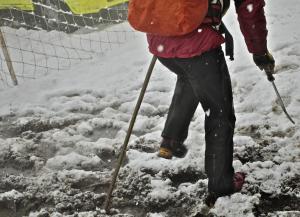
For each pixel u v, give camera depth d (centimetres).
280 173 511
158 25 441
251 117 583
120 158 493
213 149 468
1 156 571
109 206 500
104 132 600
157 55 463
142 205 504
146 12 441
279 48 691
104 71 708
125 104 635
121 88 669
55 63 792
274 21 758
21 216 507
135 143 571
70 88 679
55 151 578
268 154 538
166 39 454
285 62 658
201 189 506
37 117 630
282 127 564
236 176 493
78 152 573
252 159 535
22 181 539
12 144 586
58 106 647
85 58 792
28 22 946
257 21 450
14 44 886
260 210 483
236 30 752
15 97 675
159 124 599
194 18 434
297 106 588
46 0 935
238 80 641
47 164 559
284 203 489
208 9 445
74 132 600
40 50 850
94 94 667
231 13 805
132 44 774
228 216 475
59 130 608
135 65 711
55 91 676
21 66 795
